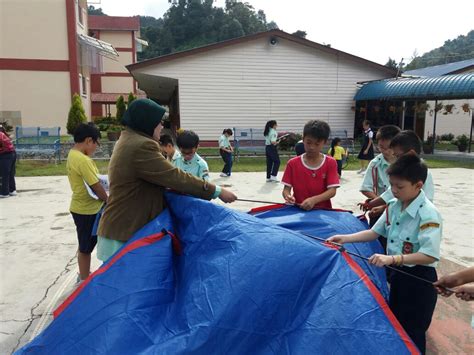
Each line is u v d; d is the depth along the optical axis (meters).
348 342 1.97
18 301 3.83
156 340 1.89
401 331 2.04
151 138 2.67
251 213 3.17
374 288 2.16
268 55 18.00
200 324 1.89
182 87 17.62
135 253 2.26
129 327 1.91
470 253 5.29
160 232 2.40
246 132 17.73
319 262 2.18
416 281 2.41
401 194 2.36
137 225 2.58
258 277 2.06
